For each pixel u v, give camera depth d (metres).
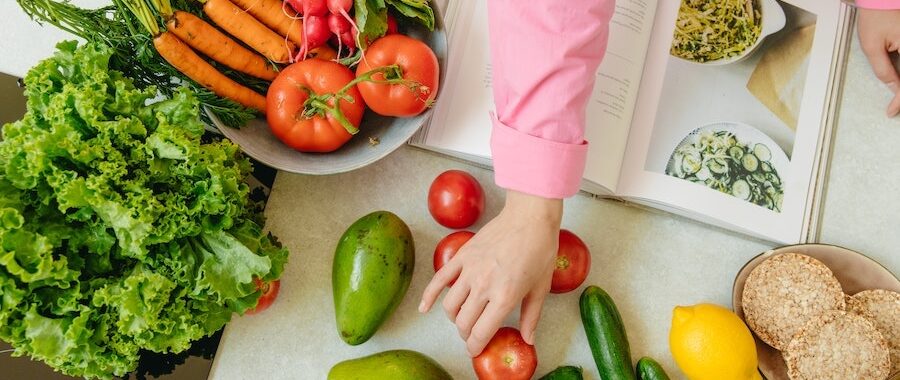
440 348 0.68
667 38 0.73
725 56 0.74
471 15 0.72
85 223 0.51
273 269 0.59
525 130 0.56
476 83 0.70
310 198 0.70
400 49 0.60
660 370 0.65
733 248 0.73
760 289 0.67
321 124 0.61
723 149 0.72
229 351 0.66
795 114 0.74
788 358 0.66
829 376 0.65
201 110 0.64
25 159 0.49
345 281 0.62
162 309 0.53
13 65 0.68
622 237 0.72
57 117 0.50
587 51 0.56
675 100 0.72
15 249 0.47
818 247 0.68
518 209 0.59
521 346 0.63
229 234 0.56
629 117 0.70
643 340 0.70
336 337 0.68
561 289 0.67
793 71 0.75
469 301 0.59
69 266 0.51
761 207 0.71
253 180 0.69
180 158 0.51
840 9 0.78
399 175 0.72
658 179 0.70
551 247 0.59
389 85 0.60
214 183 0.53
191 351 0.64
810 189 0.74
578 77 0.55
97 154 0.49
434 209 0.67
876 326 0.67
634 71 0.70
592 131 0.68
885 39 0.76
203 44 0.59
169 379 0.63
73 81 0.54
